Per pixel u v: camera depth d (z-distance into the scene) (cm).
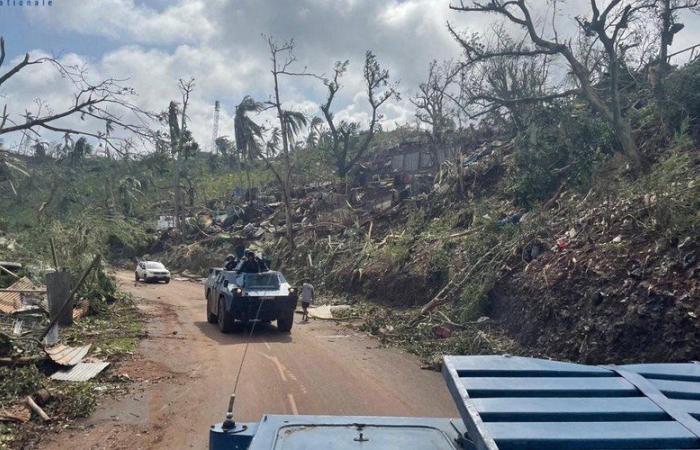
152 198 6606
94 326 1772
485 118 2877
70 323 1745
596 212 1659
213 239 4756
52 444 789
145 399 1002
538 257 1666
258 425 367
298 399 1010
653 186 1497
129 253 5431
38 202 3588
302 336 1705
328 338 1672
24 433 823
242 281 1764
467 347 1423
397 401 1005
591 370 351
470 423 289
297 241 3772
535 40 2053
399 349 1509
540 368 347
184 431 841
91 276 2255
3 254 2383
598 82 2573
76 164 5075
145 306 2380
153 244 5425
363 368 1270
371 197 4022
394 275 2377
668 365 372
